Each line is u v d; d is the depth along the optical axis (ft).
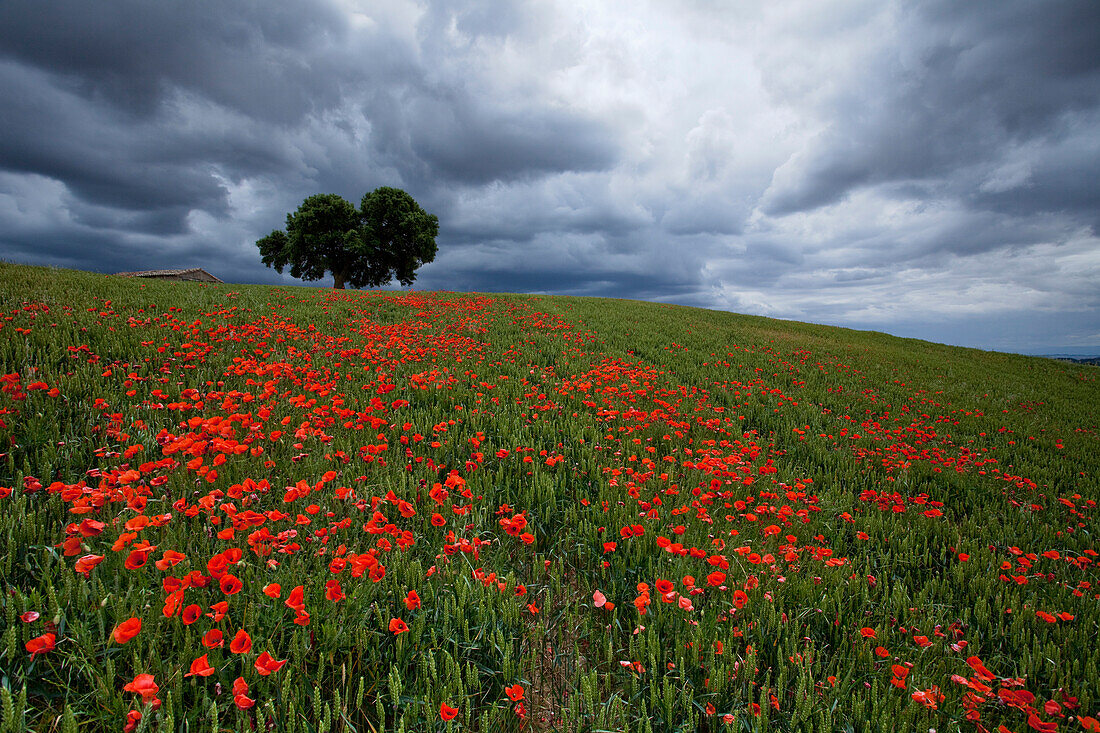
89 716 4.94
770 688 6.20
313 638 6.16
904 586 9.86
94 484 9.34
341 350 22.91
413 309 43.83
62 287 27.35
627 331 48.14
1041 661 7.63
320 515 8.89
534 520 10.24
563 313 56.65
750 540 10.82
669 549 8.53
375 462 11.18
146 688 4.48
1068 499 16.84
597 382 24.45
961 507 16.01
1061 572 11.23
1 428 9.62
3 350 14.28
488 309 51.96
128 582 6.55
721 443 17.54
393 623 6.08
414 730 5.32
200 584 5.99
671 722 5.55
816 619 8.08
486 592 7.47
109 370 14.67
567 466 13.29
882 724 5.66
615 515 10.30
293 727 4.80
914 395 34.60
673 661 6.63
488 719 5.62
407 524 9.42
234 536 7.78
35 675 5.09
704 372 32.71
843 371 41.47
